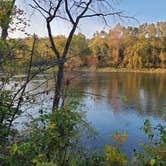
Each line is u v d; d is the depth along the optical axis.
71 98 3.02
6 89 2.82
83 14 5.98
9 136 2.50
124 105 18.08
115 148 2.88
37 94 2.91
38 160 2.11
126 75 50.09
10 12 2.99
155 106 18.45
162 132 2.96
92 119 13.88
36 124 2.41
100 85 30.77
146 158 2.84
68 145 2.51
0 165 2.12
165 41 64.44
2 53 2.86
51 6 5.54
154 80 41.22
